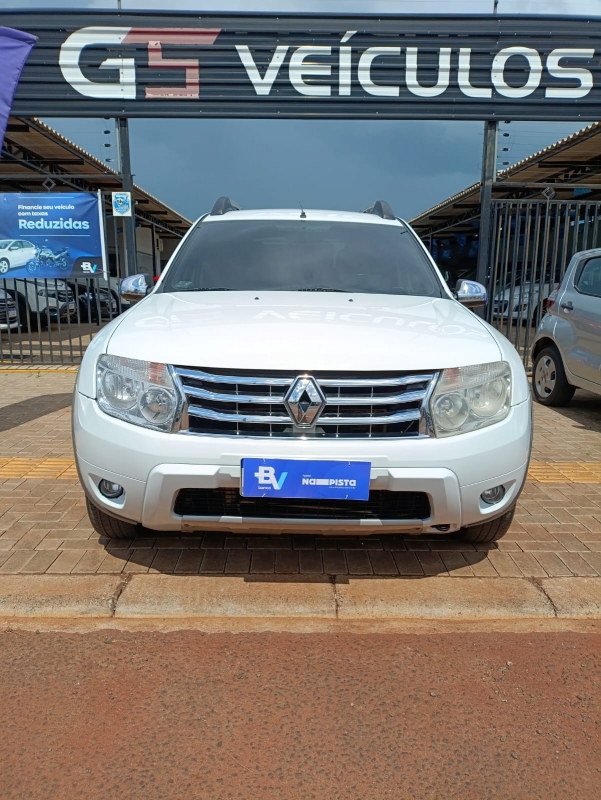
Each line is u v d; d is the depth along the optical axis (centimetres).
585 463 493
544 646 261
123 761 196
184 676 237
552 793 188
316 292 351
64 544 332
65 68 842
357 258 389
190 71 845
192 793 185
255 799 183
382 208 464
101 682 233
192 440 250
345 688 232
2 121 539
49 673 238
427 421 255
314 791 187
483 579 306
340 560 321
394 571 311
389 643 260
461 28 838
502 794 187
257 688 231
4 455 493
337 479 247
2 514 372
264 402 250
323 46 840
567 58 845
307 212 444
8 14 825
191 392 252
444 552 332
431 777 193
